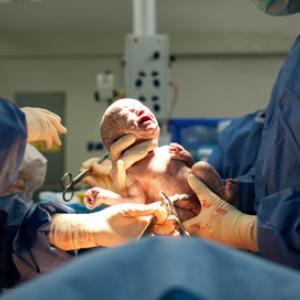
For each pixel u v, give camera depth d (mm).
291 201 897
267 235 876
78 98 4219
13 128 876
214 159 1405
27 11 3662
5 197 1075
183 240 415
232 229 942
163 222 922
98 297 359
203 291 352
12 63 4254
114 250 405
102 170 1188
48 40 4195
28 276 1058
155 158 1085
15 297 362
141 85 2303
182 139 2896
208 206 994
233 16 3768
